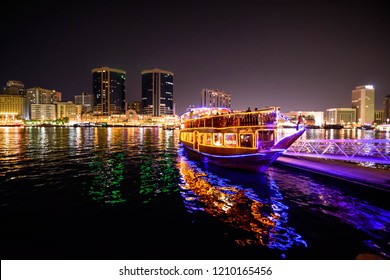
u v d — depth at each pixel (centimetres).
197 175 2333
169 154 3981
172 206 1502
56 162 3027
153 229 1198
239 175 2273
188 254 1001
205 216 1356
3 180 2081
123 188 1878
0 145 5166
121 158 3462
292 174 2253
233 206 1509
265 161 2123
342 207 1490
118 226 1224
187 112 3472
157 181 2105
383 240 1119
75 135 9606
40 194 1705
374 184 1662
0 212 1381
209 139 2702
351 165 2338
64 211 1405
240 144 2267
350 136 10731
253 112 2158
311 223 1279
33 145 5238
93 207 1471
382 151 4606
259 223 1273
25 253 991
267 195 1712
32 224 1236
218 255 997
